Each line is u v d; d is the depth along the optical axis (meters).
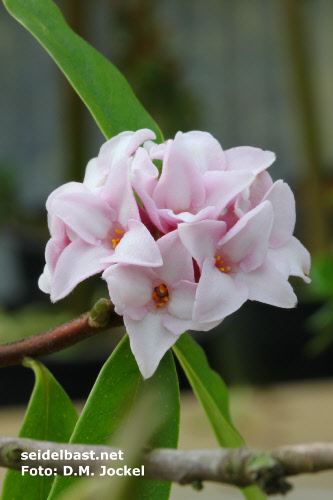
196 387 0.21
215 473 0.13
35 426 0.20
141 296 0.17
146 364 0.17
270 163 0.18
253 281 0.17
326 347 0.48
